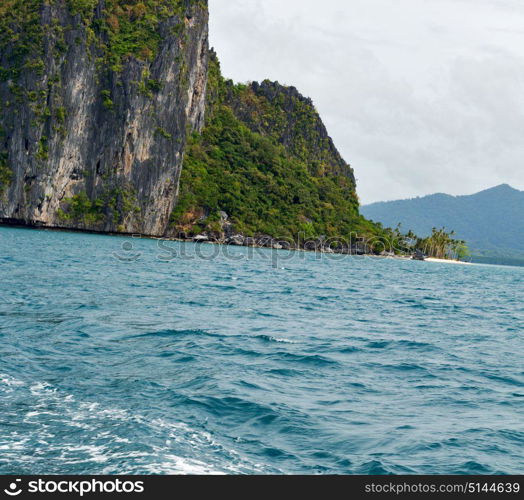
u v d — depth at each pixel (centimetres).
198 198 19325
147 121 17138
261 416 1519
